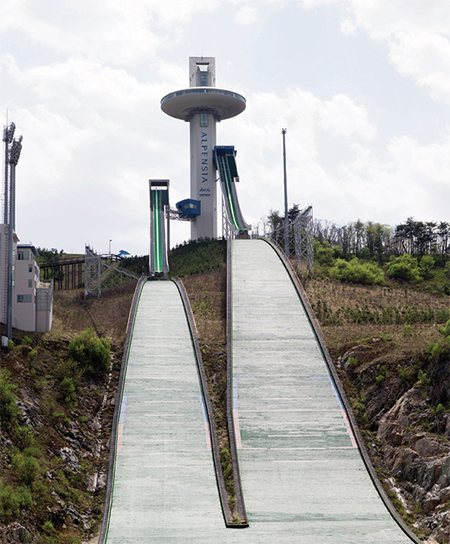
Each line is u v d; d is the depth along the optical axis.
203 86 162.00
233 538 42.31
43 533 42.19
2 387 55.44
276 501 47.53
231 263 100.50
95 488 50.88
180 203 153.88
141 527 44.00
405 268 116.81
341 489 49.41
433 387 56.94
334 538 42.44
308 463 52.66
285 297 86.69
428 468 48.94
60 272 119.19
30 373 63.44
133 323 80.50
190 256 128.75
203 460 53.06
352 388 64.75
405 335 71.62
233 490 48.91
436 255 137.38
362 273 109.31
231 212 149.25
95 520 46.16
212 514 45.75
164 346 73.94
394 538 42.59
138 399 62.38
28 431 53.69
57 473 50.38
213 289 99.31
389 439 55.53
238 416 59.06
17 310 74.31
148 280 106.25
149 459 53.12
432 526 44.50
